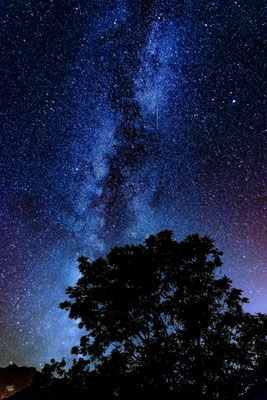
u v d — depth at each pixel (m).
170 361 4.19
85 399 4.16
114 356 4.50
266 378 4.12
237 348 4.37
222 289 4.83
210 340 4.45
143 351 4.55
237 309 4.77
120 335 4.76
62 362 4.88
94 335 4.88
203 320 4.42
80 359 4.81
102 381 4.16
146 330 4.84
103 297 4.84
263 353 4.34
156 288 4.80
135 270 4.87
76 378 4.48
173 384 4.19
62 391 4.33
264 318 4.54
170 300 4.80
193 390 4.15
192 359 4.39
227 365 4.31
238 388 4.10
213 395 4.15
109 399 4.09
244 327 4.56
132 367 4.50
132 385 4.13
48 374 4.74
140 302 4.85
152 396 4.08
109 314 4.76
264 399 3.85
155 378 4.17
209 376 4.22
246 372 4.19
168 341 4.55
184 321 4.56
